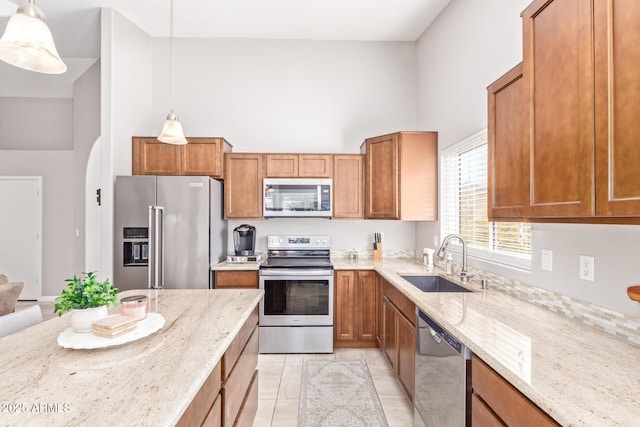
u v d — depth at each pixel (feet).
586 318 4.67
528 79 4.31
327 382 8.31
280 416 6.91
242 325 5.39
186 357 3.62
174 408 2.66
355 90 12.50
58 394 2.85
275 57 12.42
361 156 11.34
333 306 10.33
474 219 8.29
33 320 5.25
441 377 5.04
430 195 10.27
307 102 12.45
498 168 5.35
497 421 3.59
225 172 11.09
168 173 10.62
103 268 9.70
